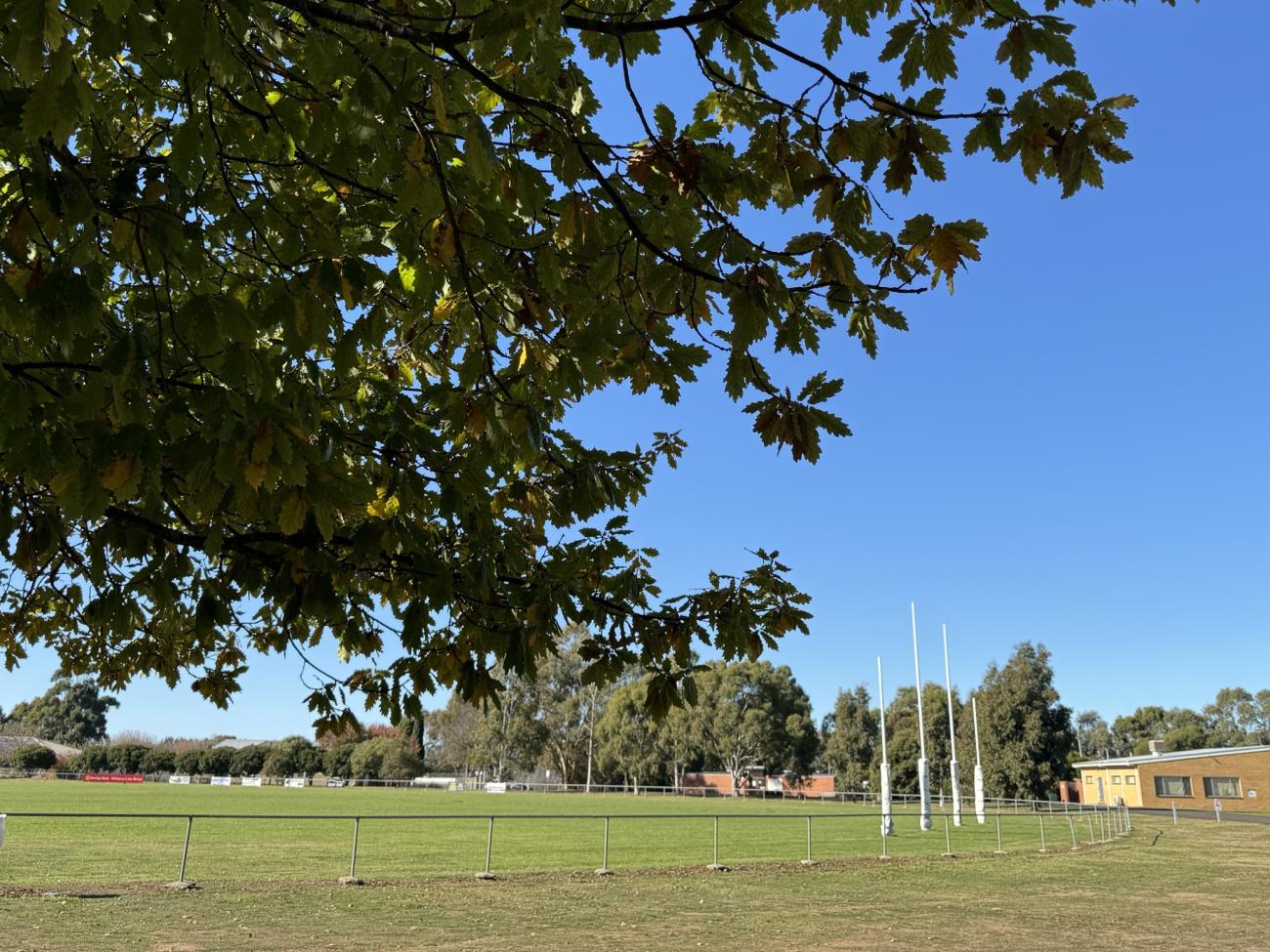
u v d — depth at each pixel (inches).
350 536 143.7
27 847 823.1
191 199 106.2
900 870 802.2
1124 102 86.2
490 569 144.5
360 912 508.1
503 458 142.9
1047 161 90.4
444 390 131.7
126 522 132.3
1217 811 1704.0
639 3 103.4
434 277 119.1
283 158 118.9
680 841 1117.1
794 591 167.2
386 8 92.0
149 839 955.3
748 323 100.7
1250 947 469.4
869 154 93.0
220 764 3676.2
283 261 111.1
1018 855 956.6
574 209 99.5
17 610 219.0
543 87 99.3
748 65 101.0
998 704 2507.4
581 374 127.0
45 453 86.2
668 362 121.3
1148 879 759.7
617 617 167.8
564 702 3511.3
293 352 109.6
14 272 88.5
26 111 69.1
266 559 140.0
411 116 89.5
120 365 84.2
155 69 102.3
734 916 538.6
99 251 104.2
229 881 615.8
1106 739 4992.6
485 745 3521.2
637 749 3353.8
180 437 90.4
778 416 108.0
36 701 4648.1
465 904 550.9
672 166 97.2
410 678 173.2
